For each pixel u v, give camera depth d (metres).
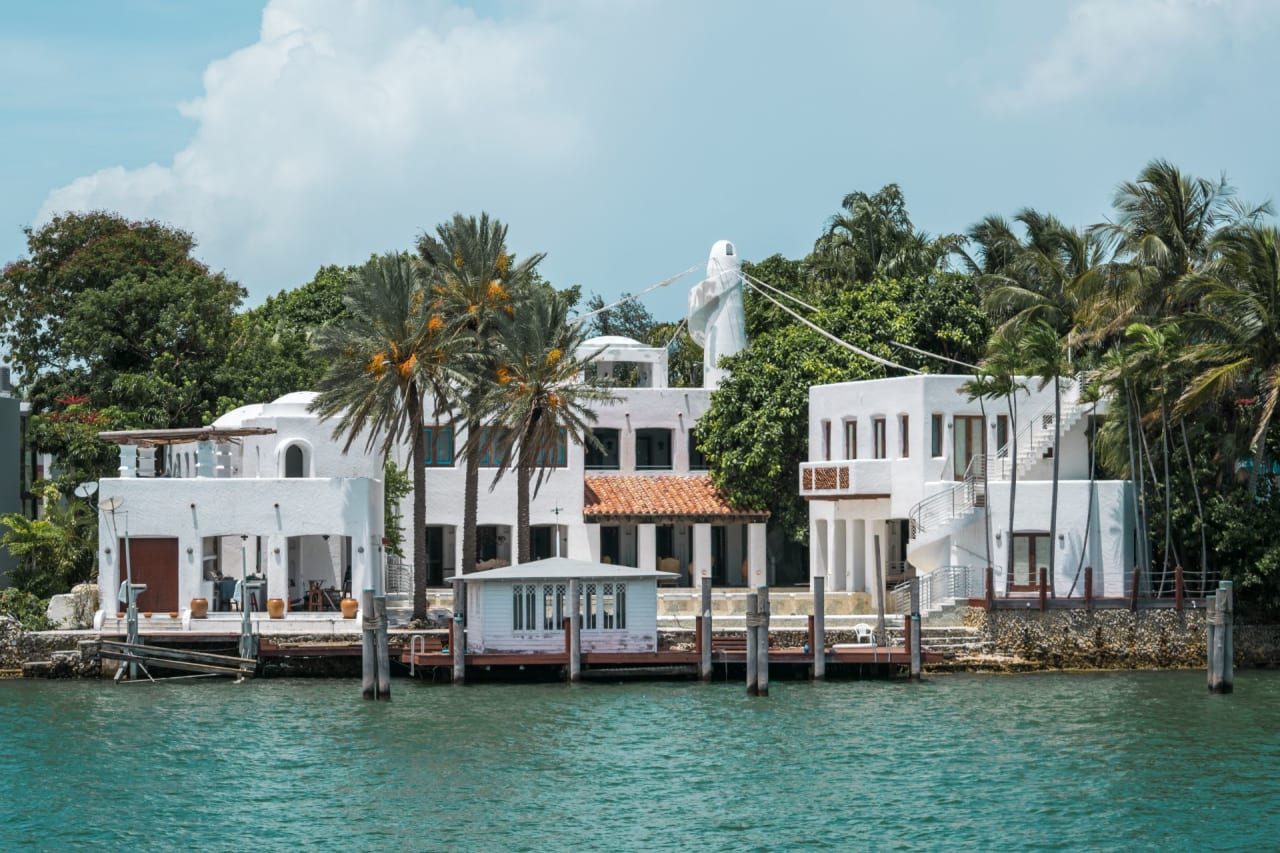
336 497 69.06
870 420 73.38
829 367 79.00
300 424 75.19
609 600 62.44
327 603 70.31
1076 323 75.12
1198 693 60.06
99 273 95.88
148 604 68.50
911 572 76.44
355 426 68.31
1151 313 73.38
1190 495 69.25
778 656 61.97
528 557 70.69
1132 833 40.97
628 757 48.66
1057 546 69.12
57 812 42.78
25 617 67.19
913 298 81.94
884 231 90.94
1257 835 40.81
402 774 46.62
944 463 70.94
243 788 45.09
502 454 79.06
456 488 78.69
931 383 70.94
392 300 68.56
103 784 45.53
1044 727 53.09
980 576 68.88
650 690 59.75
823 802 43.81
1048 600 66.44
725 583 83.62
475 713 55.06
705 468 84.81
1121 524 69.38
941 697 58.84
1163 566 69.38
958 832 41.09
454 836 40.75
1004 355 66.94
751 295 96.38
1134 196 77.00
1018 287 80.12
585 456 82.81
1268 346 68.38
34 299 97.62
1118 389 68.75
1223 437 69.94
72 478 80.38
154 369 89.19
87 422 83.88
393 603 72.31
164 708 56.16
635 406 83.62
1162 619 66.94
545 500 79.25
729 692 59.50
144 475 71.25
